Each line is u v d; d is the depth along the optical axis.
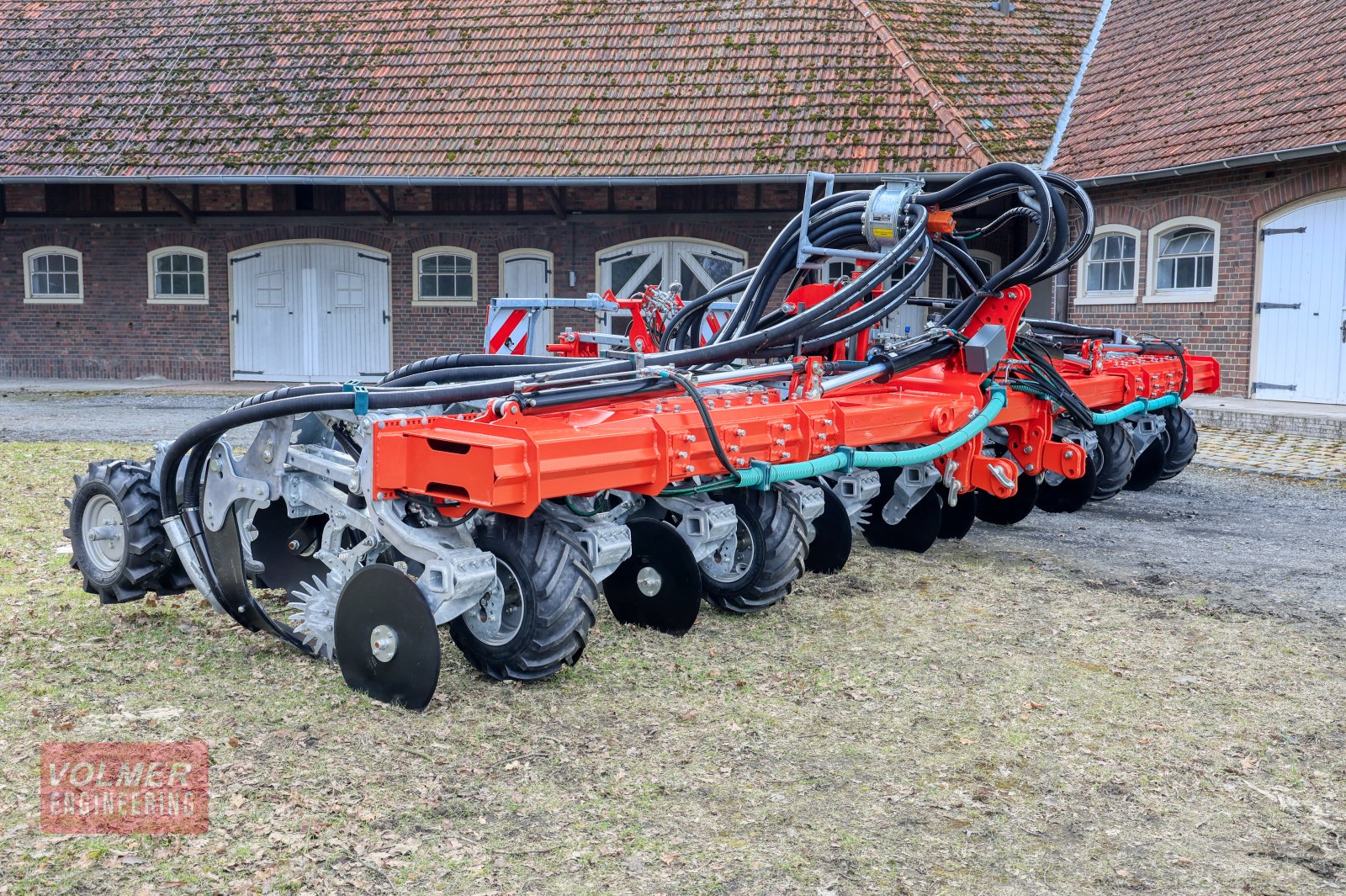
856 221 5.89
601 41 17.73
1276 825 3.32
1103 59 17.08
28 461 9.46
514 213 17.73
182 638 4.80
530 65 17.59
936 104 15.52
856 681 4.45
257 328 18.72
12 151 17.31
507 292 17.92
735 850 3.12
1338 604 5.64
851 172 15.00
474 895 2.86
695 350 4.88
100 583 4.97
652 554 4.91
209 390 16.95
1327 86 12.59
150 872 2.92
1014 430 6.68
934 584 5.96
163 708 4.00
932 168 14.85
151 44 19.00
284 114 17.48
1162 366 8.18
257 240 18.50
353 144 16.81
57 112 17.97
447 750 3.71
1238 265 13.45
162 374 19.00
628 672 4.49
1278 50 13.92
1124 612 5.48
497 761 3.63
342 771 3.53
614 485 4.08
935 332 6.06
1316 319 12.75
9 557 6.12
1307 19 13.99
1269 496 8.69
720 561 5.27
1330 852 3.18
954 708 4.18
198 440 4.35
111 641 4.73
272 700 4.09
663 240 17.34
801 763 3.68
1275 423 11.80
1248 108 13.38
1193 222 13.91
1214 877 3.04
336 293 18.47
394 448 3.90
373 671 4.09
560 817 3.28
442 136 16.72
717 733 3.91
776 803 3.40
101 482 4.89
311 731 3.83
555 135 16.44
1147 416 8.31
